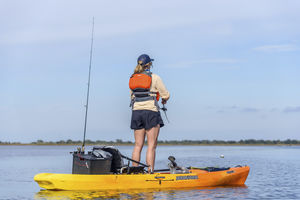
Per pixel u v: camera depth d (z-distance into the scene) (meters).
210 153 29.80
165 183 6.91
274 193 7.01
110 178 6.43
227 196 6.40
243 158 20.56
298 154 27.58
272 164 15.37
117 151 6.62
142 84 7.02
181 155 24.98
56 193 6.28
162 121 7.26
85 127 6.84
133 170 6.87
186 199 5.93
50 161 18.20
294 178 9.69
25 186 8.10
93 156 6.53
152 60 7.40
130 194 6.17
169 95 7.25
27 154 28.98
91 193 6.18
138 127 7.11
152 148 7.12
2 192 7.05
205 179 7.40
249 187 7.71
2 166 14.48
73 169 6.90
